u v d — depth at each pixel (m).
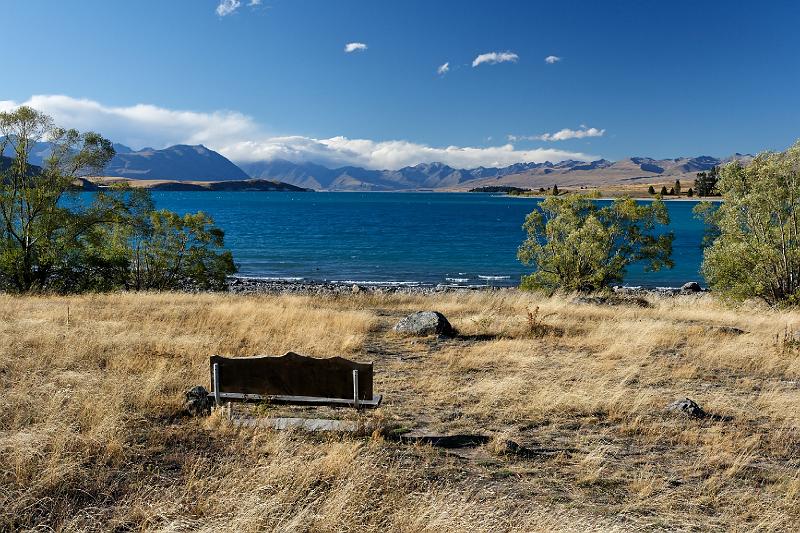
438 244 79.50
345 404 7.29
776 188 21.38
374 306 21.97
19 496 5.00
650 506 5.48
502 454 6.72
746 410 8.71
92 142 26.48
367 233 97.50
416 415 8.21
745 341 13.81
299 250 70.94
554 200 27.58
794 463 6.67
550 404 8.66
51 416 6.73
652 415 8.38
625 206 26.22
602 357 12.23
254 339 12.88
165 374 9.20
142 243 29.38
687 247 78.50
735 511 5.48
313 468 5.78
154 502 5.06
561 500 5.55
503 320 17.09
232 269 30.73
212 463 6.03
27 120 25.14
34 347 10.82
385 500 5.25
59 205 26.84
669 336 14.56
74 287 26.88
